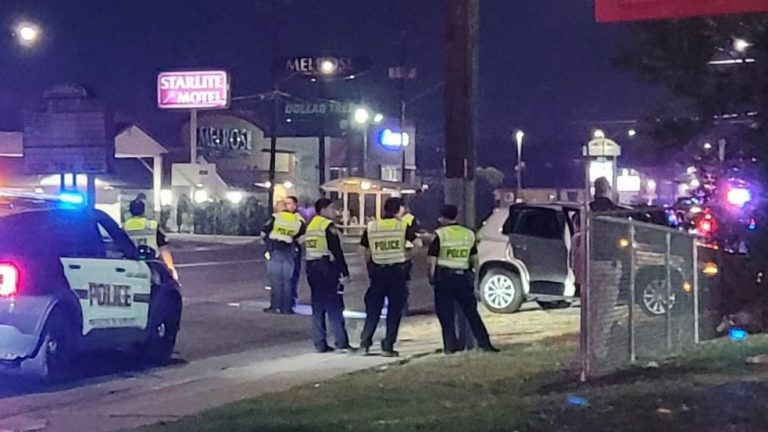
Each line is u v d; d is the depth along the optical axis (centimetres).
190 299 2327
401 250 1463
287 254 2022
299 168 7281
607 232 1166
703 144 1548
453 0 1473
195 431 935
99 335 1337
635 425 818
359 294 2494
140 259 1430
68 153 2209
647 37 1491
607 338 1161
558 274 1958
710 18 1437
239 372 1359
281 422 941
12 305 1233
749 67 1462
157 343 1453
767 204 1541
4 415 1091
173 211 6384
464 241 1431
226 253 4381
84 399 1189
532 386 1091
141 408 1118
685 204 1998
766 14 1399
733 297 1581
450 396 1064
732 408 850
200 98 6450
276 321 1922
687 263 1441
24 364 1291
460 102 1471
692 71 1486
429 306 2239
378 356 1459
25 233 1263
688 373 1068
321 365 1392
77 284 1298
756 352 1211
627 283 1213
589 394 974
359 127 7244
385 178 7306
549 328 1741
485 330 1434
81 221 1341
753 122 1495
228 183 6938
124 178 6281
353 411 999
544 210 1989
